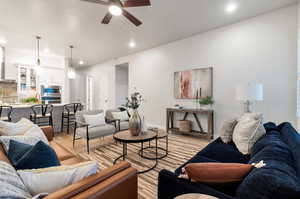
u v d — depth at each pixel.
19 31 3.80
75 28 3.64
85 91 8.74
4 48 5.11
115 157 2.82
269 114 3.09
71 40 4.42
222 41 3.67
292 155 1.10
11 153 1.25
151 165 2.50
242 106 3.42
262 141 1.51
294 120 2.84
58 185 0.86
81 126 3.43
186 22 3.40
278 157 1.01
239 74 3.44
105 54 5.97
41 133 1.98
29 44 4.75
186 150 3.15
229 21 3.38
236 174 0.95
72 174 0.88
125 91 7.24
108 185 0.87
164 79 4.90
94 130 3.12
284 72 2.92
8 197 0.67
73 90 9.39
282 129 1.79
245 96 2.65
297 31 2.76
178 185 1.00
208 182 0.95
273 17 2.99
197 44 4.10
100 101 7.69
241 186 0.86
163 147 3.33
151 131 2.94
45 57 6.01
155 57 5.13
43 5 2.72
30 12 2.94
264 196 0.73
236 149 1.98
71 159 1.80
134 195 1.03
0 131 1.86
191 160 1.67
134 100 2.95
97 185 0.85
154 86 5.20
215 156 1.80
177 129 4.36
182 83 4.42
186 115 4.35
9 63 5.25
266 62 3.10
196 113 4.08
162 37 4.26
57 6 2.75
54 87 6.16
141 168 2.40
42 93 5.87
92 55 6.12
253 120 1.88
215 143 2.25
